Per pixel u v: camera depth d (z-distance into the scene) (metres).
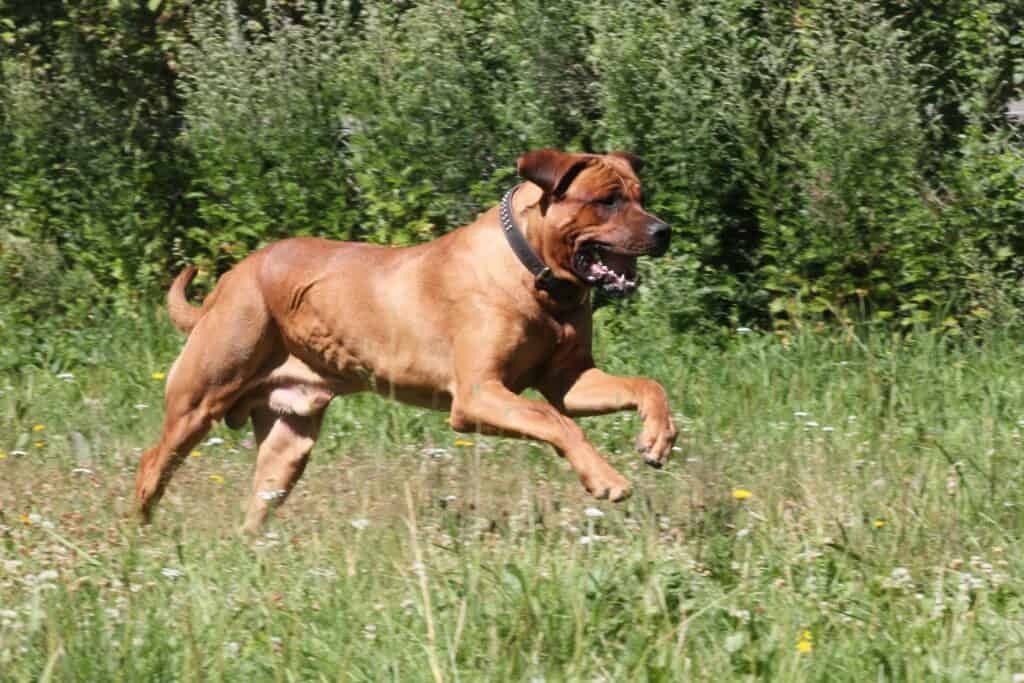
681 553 8.24
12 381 14.70
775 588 7.54
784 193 14.93
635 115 15.04
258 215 15.82
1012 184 14.72
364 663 6.62
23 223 16.52
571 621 6.89
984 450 10.77
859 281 14.95
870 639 6.94
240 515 9.05
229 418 10.35
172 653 6.72
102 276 16.56
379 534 8.25
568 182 8.89
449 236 9.51
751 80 15.16
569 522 8.96
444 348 9.30
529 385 9.44
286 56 16.22
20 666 6.55
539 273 8.99
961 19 15.24
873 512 9.14
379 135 15.62
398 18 16.91
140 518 9.57
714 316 15.06
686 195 14.89
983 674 6.57
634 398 8.86
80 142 16.64
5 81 17.00
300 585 7.46
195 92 16.52
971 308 14.84
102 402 13.58
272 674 6.52
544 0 15.48
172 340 15.27
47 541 8.71
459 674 6.48
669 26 14.95
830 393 12.75
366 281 9.56
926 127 15.60
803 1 15.48
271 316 10.01
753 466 10.21
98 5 17.16
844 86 14.70
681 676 6.44
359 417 12.54
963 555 8.41
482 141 15.62
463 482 9.90
